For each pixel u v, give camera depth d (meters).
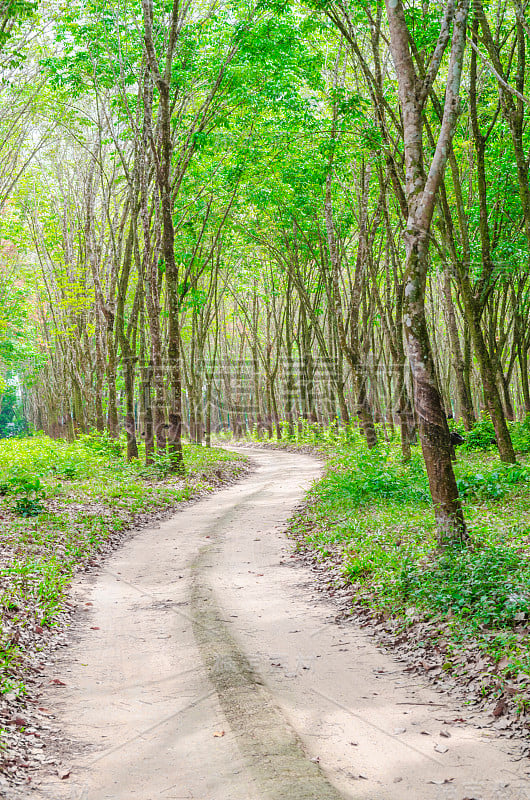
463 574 7.60
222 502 18.72
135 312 25.89
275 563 10.95
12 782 4.31
